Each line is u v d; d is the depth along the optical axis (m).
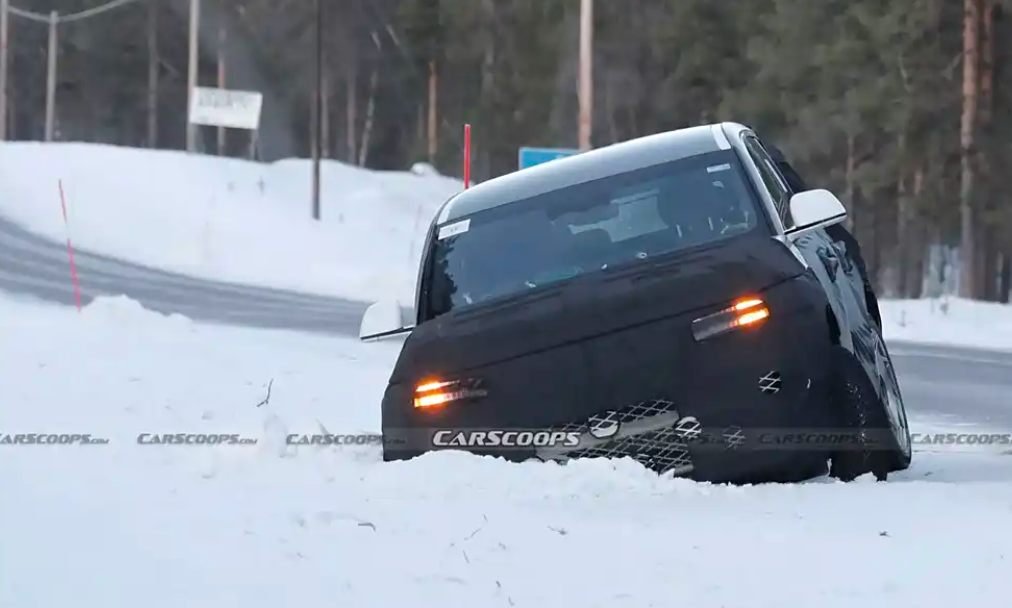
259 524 21.58
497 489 23.16
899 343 71.69
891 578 17.94
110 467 26.83
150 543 20.53
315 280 121.81
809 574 18.25
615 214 27.02
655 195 27.19
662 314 23.70
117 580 18.61
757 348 23.20
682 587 17.75
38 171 172.12
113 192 163.50
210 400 37.25
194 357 47.06
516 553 19.58
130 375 41.09
